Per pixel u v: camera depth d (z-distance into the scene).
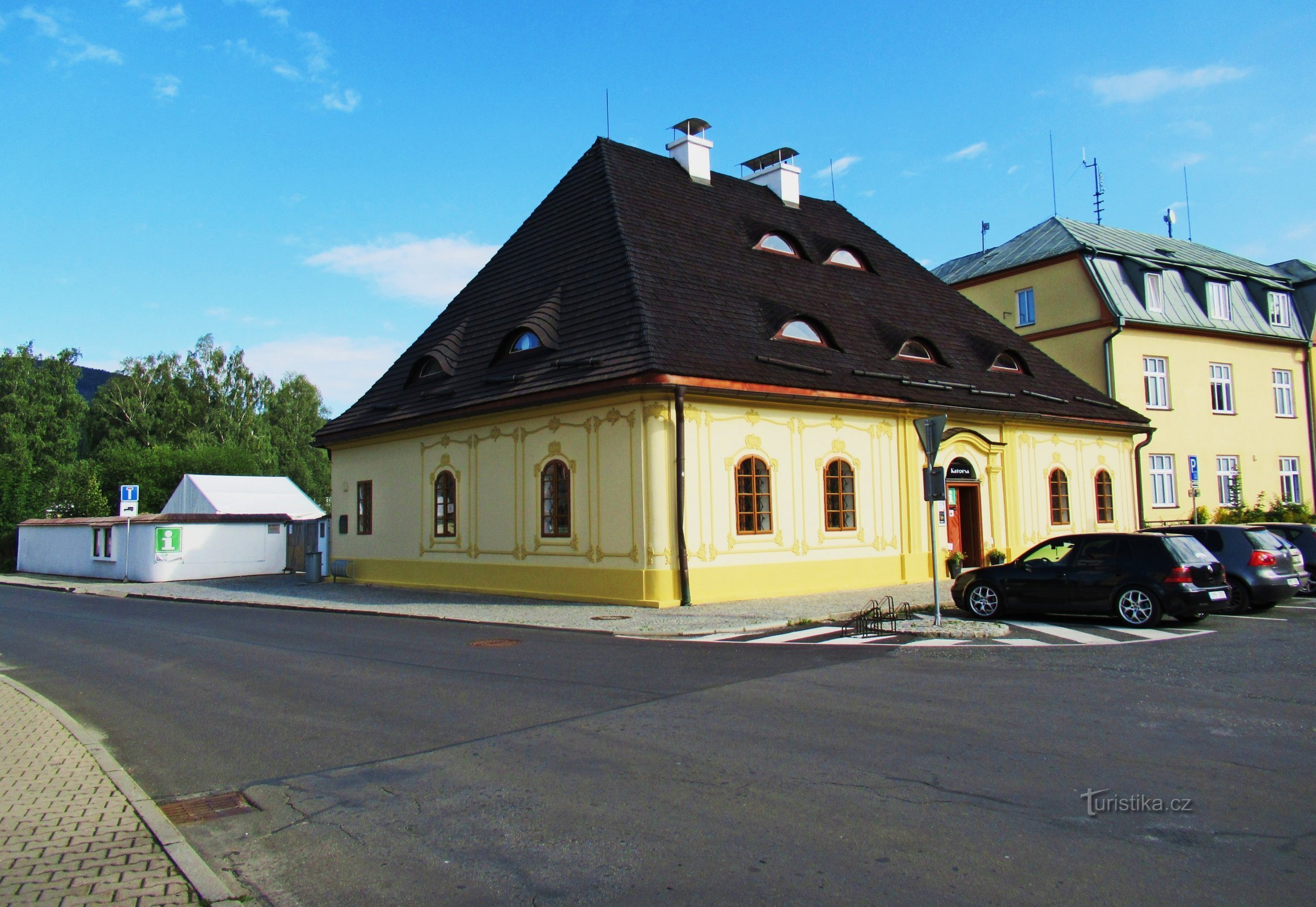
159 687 10.66
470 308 23.48
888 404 20.42
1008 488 23.64
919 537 21.28
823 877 4.64
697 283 20.17
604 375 17.11
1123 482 27.31
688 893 4.51
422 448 22.56
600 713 8.40
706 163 25.33
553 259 21.84
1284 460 33.59
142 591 26.52
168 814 6.05
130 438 63.56
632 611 16.38
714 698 8.90
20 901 4.50
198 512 39.69
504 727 8.02
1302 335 34.59
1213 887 4.39
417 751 7.35
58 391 67.50
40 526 38.94
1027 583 14.45
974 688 9.09
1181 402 30.89
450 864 5.02
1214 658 10.70
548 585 18.84
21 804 6.09
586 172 23.48
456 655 12.27
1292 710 7.99
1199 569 13.55
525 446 19.55
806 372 19.25
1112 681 9.35
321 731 8.15
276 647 13.69
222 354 71.12
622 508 17.45
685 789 6.13
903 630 13.35
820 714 8.09
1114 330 29.41
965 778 6.17
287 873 5.00
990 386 23.73
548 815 5.74
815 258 24.80
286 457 73.25
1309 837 5.01
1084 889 4.40
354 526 25.16
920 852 4.92
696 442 17.47
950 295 27.70
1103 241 32.25
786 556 18.69
